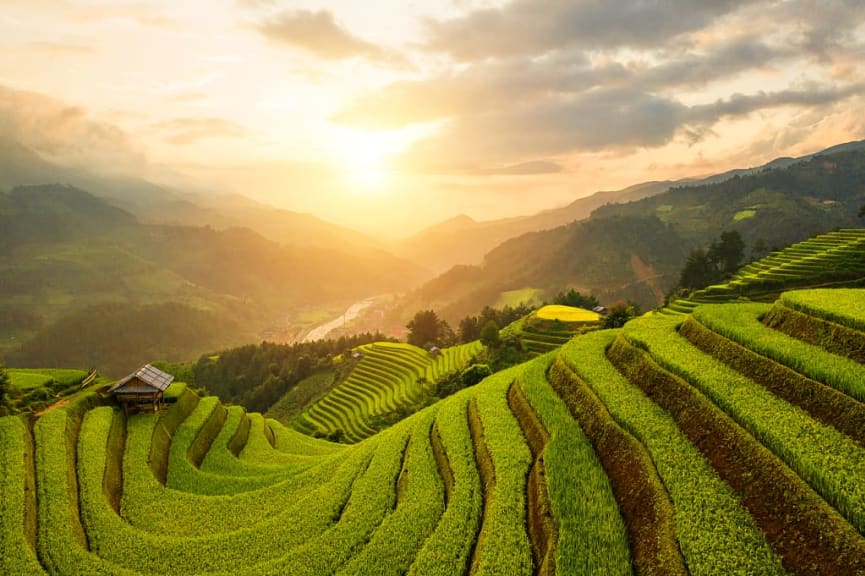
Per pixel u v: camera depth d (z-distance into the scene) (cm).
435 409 3975
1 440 3234
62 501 2773
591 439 2675
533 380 3578
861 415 1989
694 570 1605
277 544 2572
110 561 2447
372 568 2192
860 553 1434
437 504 2638
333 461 3728
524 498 2380
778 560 1580
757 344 2728
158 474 3631
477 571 1973
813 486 1731
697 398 2467
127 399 4322
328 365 13725
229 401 14062
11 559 2277
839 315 2695
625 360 3347
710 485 1962
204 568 2405
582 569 1792
